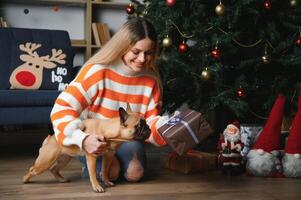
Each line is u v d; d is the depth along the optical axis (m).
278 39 2.25
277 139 1.89
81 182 1.67
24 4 3.67
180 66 2.21
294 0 2.20
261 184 1.70
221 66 2.12
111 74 1.61
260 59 2.23
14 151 2.53
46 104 2.29
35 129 3.62
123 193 1.51
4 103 2.20
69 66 2.87
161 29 2.23
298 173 1.82
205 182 1.72
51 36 2.94
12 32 2.85
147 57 1.55
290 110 2.32
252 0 2.11
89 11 3.62
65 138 1.47
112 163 1.64
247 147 2.05
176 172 1.92
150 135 1.57
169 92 2.37
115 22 3.94
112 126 1.46
